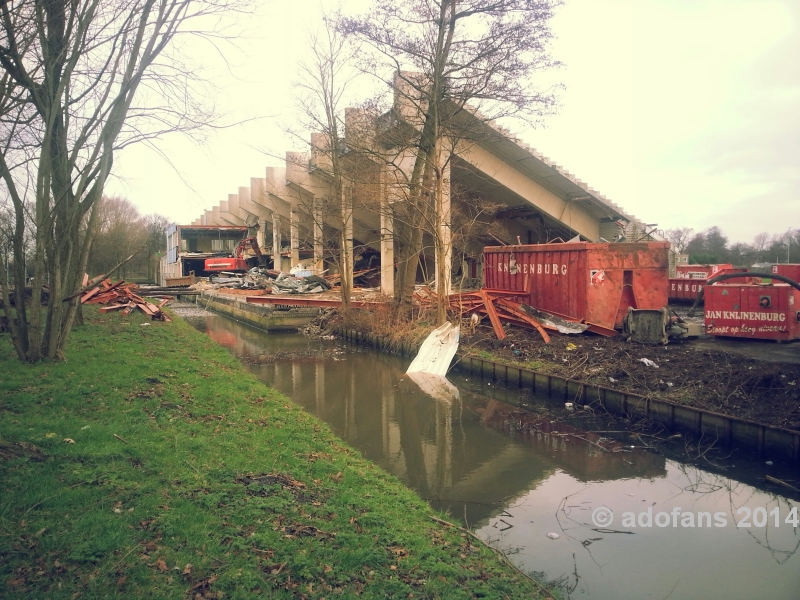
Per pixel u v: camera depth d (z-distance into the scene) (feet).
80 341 45.47
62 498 16.10
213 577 13.94
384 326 71.92
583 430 36.24
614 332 52.13
